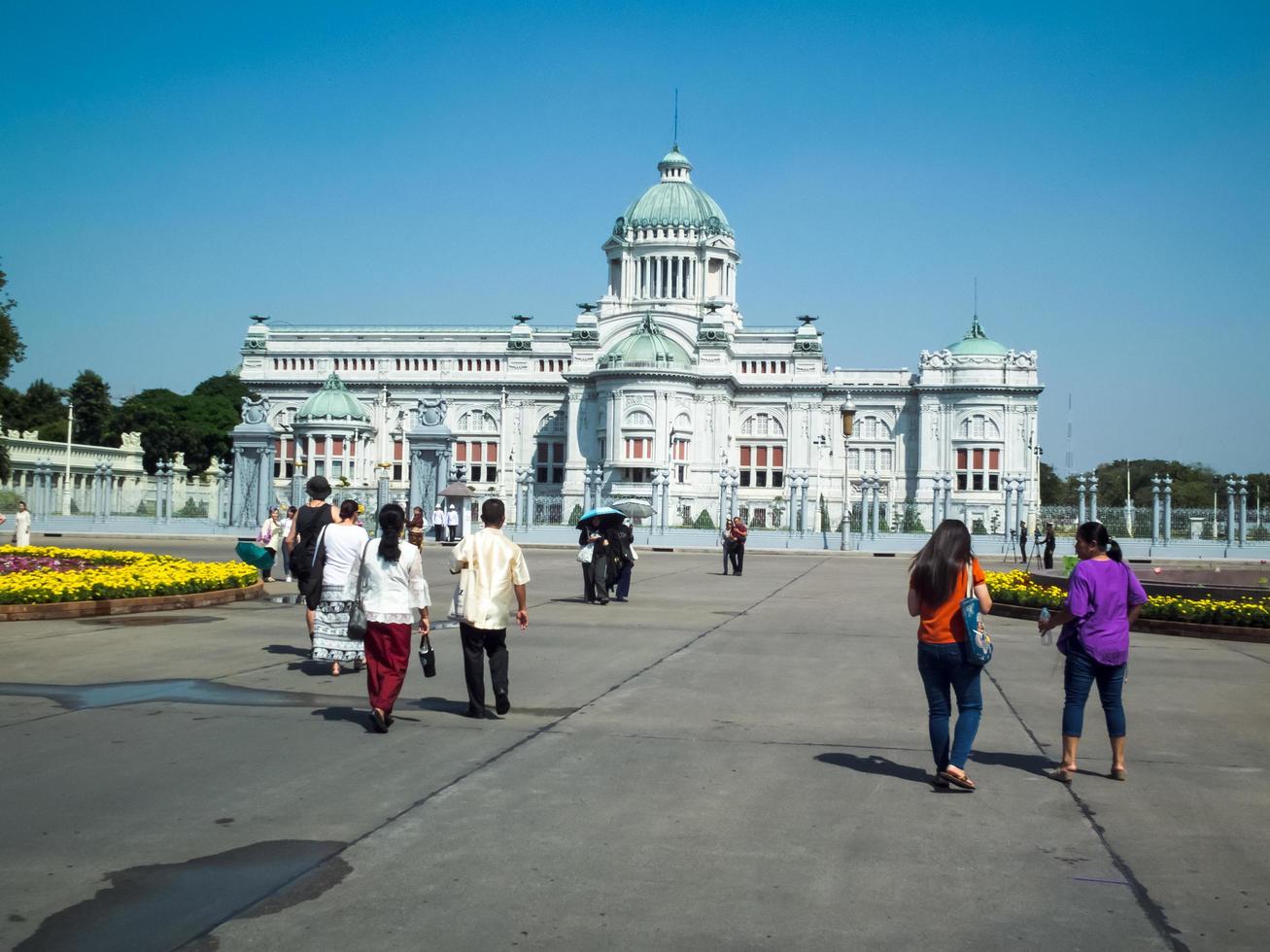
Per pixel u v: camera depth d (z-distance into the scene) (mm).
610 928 8891
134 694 17500
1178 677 21141
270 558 34125
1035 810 12172
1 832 10852
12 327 73375
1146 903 9570
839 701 17922
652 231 142750
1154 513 76750
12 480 90250
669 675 20125
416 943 8555
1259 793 12969
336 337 145875
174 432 141875
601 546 33594
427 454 75688
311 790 12352
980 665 12922
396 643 15281
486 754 14086
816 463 135750
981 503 128500
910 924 9078
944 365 133000
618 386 125125
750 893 9656
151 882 9664
